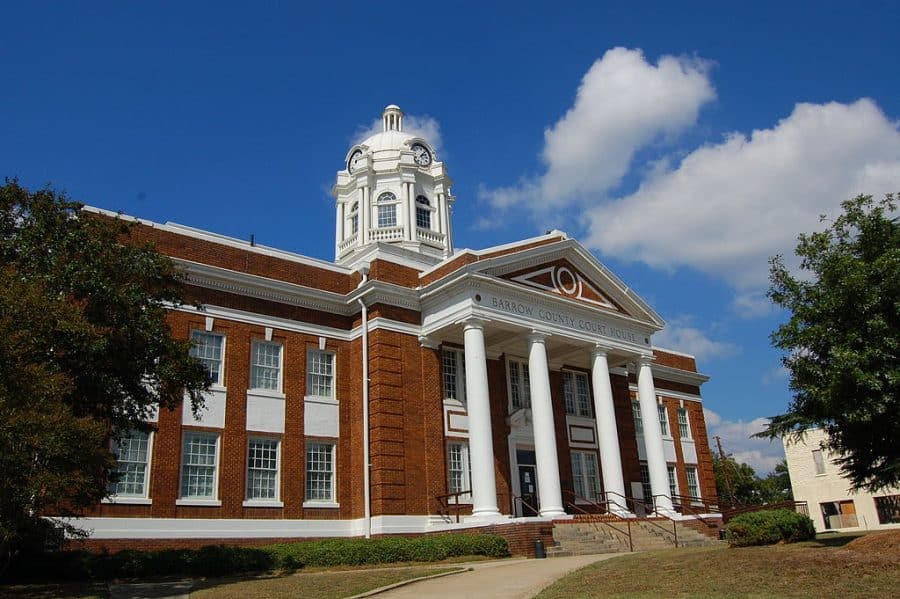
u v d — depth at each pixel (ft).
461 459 108.47
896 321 64.90
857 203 69.72
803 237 70.74
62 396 58.23
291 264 107.65
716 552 66.59
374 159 168.55
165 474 88.22
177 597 57.11
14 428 51.19
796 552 59.72
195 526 88.74
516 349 120.67
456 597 53.36
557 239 119.44
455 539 85.56
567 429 125.90
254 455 96.53
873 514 178.91
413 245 157.58
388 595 56.08
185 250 98.02
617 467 111.55
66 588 61.16
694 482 162.40
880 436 67.21
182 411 91.61
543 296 110.52
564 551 89.86
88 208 90.63
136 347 66.03
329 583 62.80
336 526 99.14
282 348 102.99
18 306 56.44
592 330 118.01
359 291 106.93
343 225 168.66
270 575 72.28
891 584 46.83
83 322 59.77
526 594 53.21
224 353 97.50
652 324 127.13
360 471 101.09
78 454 56.39
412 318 108.37
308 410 102.06
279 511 95.66
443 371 111.45
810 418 69.41
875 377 62.69
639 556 71.82
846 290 65.16
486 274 105.60
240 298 100.78
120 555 71.26
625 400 136.77
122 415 67.10
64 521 78.89
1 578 66.13
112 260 68.28
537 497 116.67
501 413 116.88
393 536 95.55
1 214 68.13
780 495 285.64
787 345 68.59
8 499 52.70
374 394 101.71
